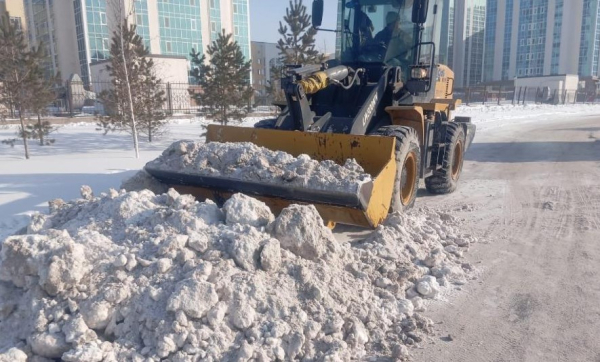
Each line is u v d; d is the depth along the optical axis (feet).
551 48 223.51
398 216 17.52
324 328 11.12
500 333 11.72
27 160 32.94
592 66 216.13
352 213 16.12
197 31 135.74
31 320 10.56
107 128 45.44
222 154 17.89
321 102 22.57
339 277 12.94
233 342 10.36
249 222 13.76
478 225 19.90
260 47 181.88
